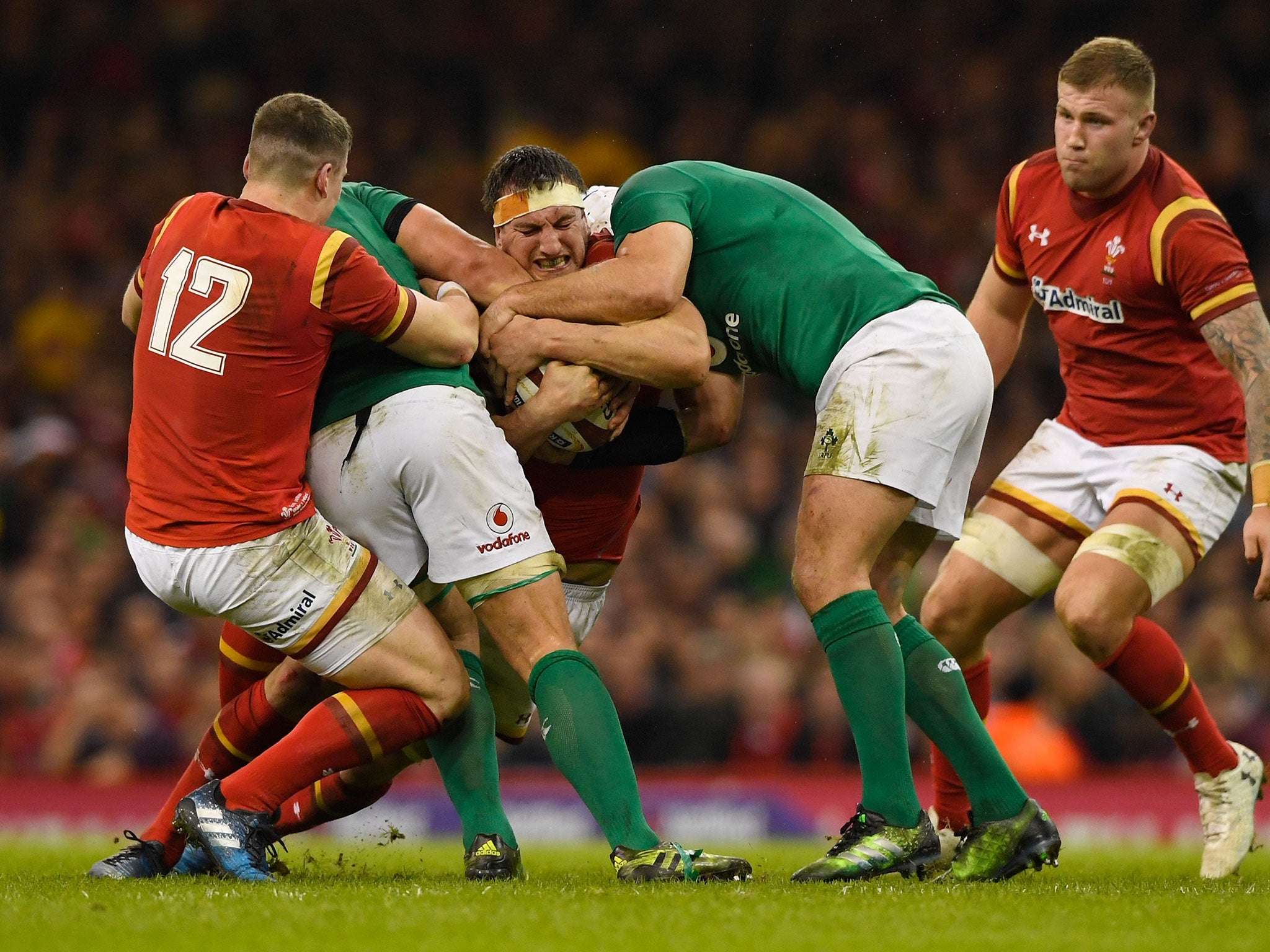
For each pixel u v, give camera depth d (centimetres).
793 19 6606
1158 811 3212
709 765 3759
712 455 5016
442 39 6675
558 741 1496
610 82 6681
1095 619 1789
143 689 3894
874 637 1527
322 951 1057
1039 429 1998
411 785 3294
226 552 1468
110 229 6147
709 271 1670
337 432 1553
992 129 6225
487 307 1662
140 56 6575
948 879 1529
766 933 1130
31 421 5403
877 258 1648
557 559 1563
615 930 1138
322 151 1544
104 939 1100
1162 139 6062
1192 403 1886
